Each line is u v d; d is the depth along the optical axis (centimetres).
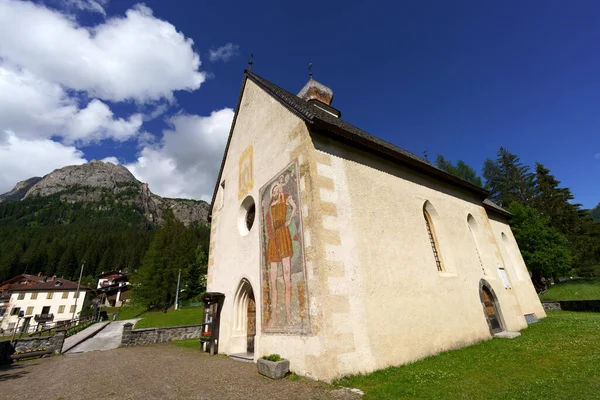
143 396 579
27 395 639
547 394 486
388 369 687
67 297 5356
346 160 873
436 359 777
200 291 5119
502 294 1245
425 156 2250
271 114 1020
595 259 3625
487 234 1383
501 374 621
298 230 767
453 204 1264
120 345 1608
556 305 2053
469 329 988
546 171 4431
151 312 4444
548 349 790
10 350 1323
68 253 8375
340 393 535
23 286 5369
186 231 5800
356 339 672
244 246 1050
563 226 3928
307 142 802
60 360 1223
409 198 1037
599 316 1430
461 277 1081
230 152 1375
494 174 4681
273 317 809
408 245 927
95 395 607
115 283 6975
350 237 772
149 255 4712
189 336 1789
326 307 649
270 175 955
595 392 474
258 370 727
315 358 636
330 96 1858
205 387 622
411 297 847
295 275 749
